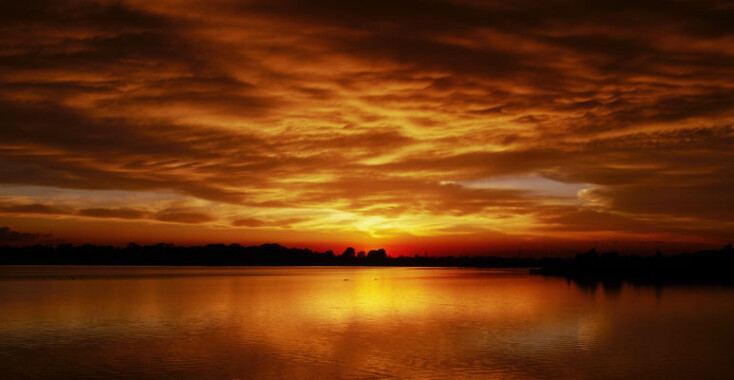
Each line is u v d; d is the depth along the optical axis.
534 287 124.62
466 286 130.12
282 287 121.94
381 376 31.83
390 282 156.62
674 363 35.47
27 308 68.62
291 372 32.69
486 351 39.06
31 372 32.75
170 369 33.44
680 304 76.69
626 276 194.62
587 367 34.25
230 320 56.69
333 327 51.44
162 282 143.88
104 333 47.22
